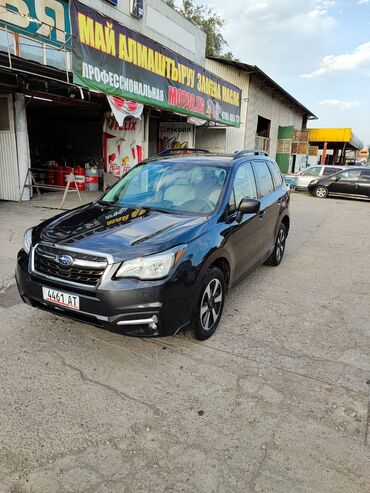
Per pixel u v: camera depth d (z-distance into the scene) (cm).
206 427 255
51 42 1045
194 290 321
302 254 720
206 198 402
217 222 373
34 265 330
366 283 560
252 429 255
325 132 3506
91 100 1163
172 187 426
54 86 998
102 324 298
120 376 306
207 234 349
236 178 438
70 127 1805
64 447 235
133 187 446
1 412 262
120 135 1338
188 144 1647
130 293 288
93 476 215
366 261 684
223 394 290
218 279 370
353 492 211
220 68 2036
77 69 817
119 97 967
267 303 468
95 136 1752
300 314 440
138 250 301
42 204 1023
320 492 210
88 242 314
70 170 1391
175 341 362
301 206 1466
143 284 291
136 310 291
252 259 471
